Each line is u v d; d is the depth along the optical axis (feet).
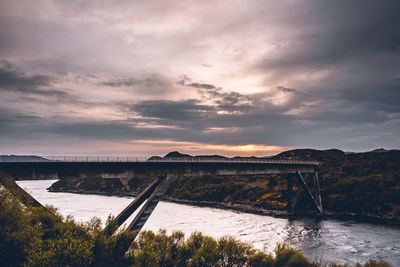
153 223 298.56
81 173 138.10
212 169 205.67
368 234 239.30
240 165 237.66
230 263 116.37
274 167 289.12
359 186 361.71
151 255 106.11
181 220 318.04
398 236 231.50
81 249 86.63
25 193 114.01
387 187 340.18
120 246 107.65
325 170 470.80
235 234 244.42
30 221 101.40
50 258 82.02
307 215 337.52
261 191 454.40
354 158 518.78
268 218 329.93
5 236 86.07
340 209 340.59
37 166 125.70
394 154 487.61
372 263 119.85
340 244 208.03
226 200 473.67
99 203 509.35
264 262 117.50
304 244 209.56
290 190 354.74
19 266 84.99
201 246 118.52
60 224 105.19
